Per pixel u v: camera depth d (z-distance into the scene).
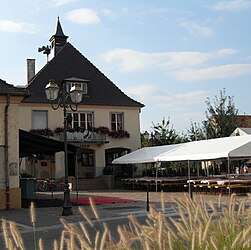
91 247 3.11
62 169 32.75
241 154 19.33
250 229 2.98
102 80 36.25
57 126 32.84
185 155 22.50
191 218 3.29
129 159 28.78
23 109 32.09
